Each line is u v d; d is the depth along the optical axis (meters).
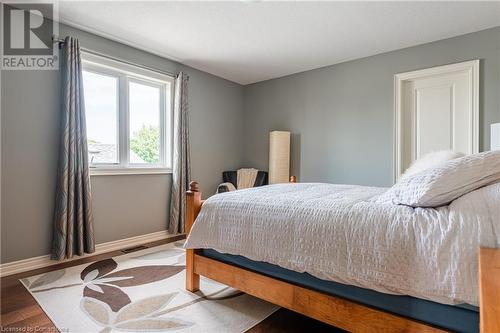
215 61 3.67
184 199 3.59
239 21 2.63
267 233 1.51
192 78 3.89
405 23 2.66
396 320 1.14
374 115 3.45
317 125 3.94
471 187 1.15
